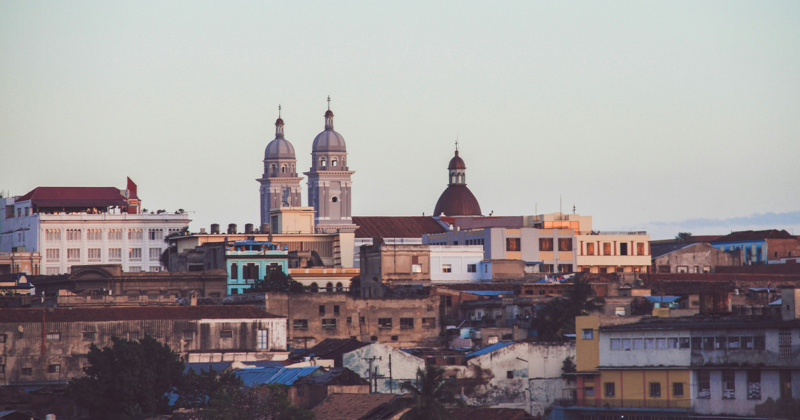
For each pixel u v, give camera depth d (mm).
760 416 144750
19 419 151125
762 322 148125
